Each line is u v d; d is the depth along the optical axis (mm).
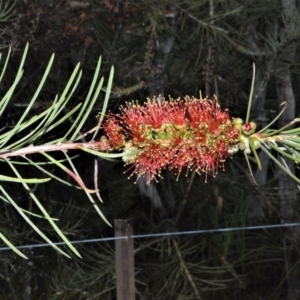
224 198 6555
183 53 5738
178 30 5566
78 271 5066
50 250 5711
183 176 6504
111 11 4871
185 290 5023
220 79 5555
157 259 5809
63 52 4992
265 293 6273
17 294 5605
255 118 6398
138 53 5680
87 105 1228
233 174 6086
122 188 7164
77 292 4945
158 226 5875
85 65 5281
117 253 3441
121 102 5508
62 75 5402
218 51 5406
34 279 5703
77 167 6973
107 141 1143
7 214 5508
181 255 5293
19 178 1045
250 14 5785
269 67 5574
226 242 5883
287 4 5379
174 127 1136
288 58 5465
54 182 6496
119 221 3443
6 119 5359
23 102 5379
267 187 6020
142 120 1148
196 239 6172
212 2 4898
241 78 6117
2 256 5422
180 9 5016
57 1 4746
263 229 6176
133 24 5043
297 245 5871
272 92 7270
